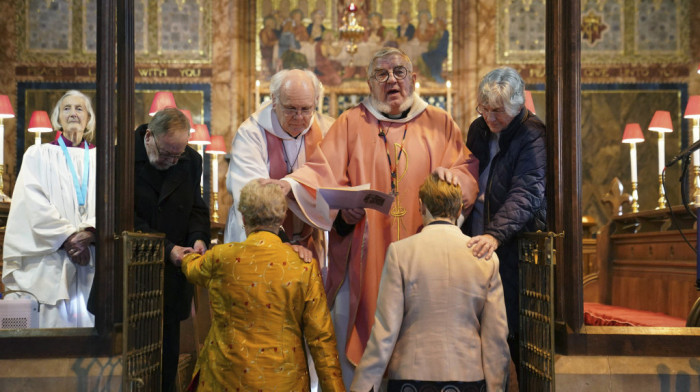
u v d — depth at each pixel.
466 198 3.80
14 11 10.96
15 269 4.66
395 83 3.97
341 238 3.99
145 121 11.07
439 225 3.28
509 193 3.71
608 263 6.55
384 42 11.25
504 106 3.71
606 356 3.41
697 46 11.02
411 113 4.07
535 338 3.46
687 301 4.84
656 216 5.55
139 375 3.40
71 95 5.04
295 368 3.13
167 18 11.13
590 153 11.00
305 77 4.07
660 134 8.30
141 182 3.89
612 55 11.12
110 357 3.46
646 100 11.04
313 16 11.29
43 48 10.98
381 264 3.88
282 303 3.12
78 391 3.39
